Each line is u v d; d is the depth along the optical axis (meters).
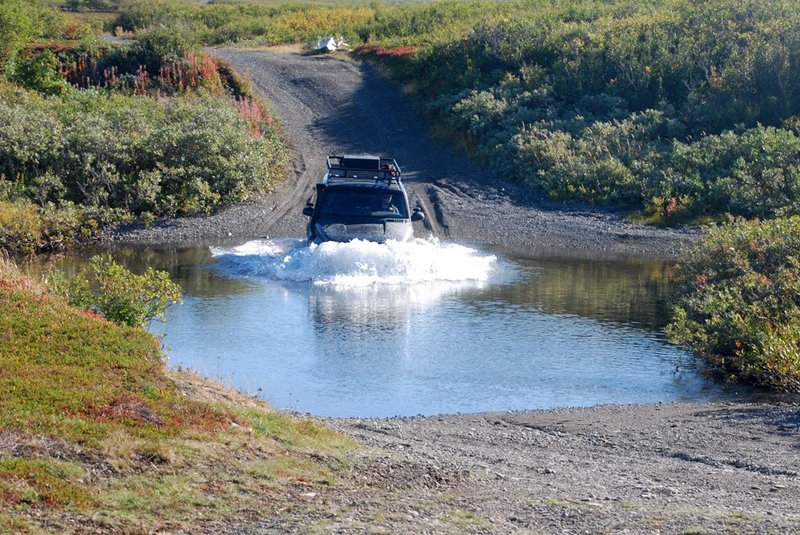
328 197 34.69
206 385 16.25
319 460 13.18
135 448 11.98
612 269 35.97
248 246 38.56
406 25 95.44
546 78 65.31
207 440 12.91
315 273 32.41
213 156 47.84
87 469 11.20
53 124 47.78
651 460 14.88
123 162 46.75
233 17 114.00
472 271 34.44
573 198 48.66
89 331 17.33
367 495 11.87
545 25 74.50
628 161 51.66
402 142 61.72
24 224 38.12
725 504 11.90
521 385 20.81
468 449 15.34
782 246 28.89
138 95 63.41
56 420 12.33
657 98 60.88
